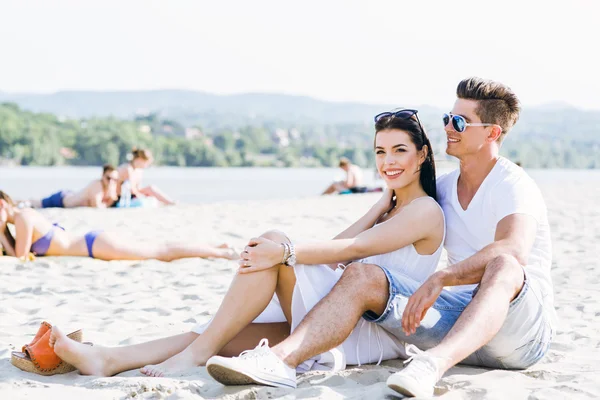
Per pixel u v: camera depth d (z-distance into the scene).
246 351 3.15
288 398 2.96
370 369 3.38
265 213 12.92
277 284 3.42
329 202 15.75
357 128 148.00
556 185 23.20
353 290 3.24
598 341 4.15
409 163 3.59
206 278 6.39
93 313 5.04
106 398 2.97
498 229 3.42
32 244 7.41
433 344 3.38
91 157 72.25
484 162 3.58
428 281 3.15
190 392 2.97
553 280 6.25
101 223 10.88
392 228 3.45
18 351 3.71
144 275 6.53
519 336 3.24
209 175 41.41
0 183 26.67
